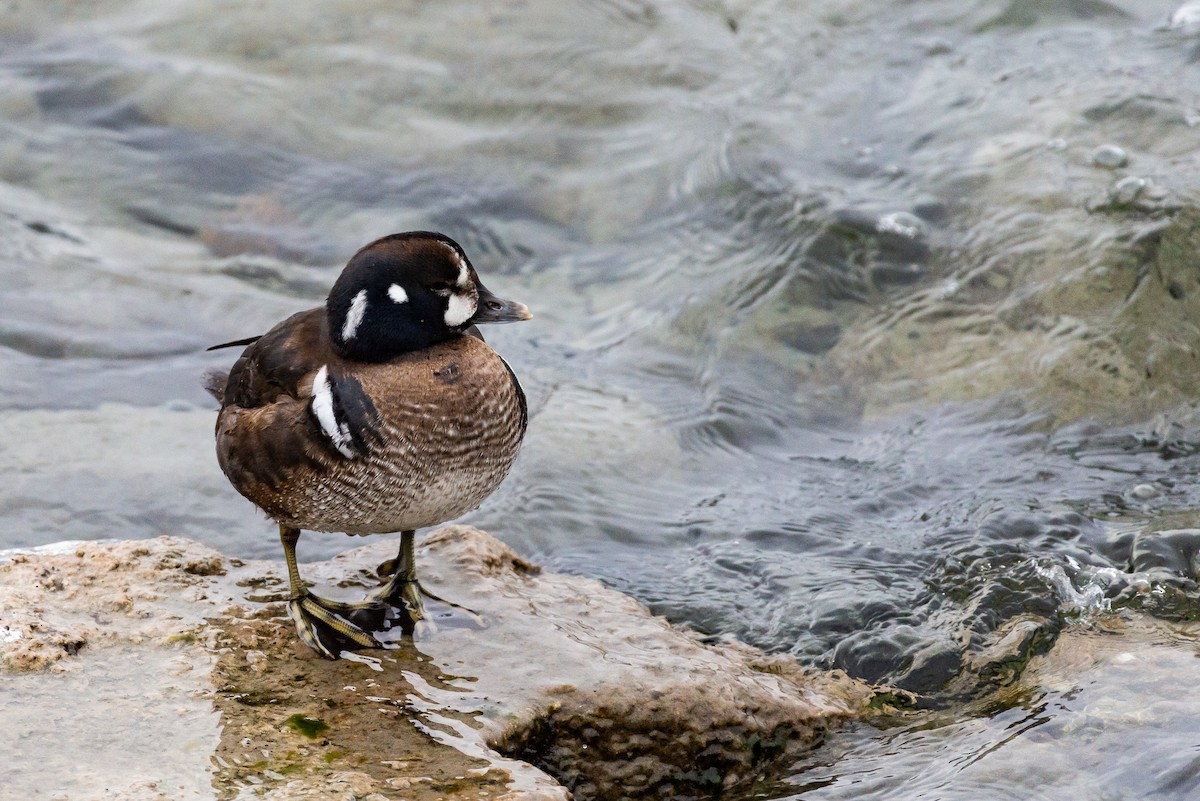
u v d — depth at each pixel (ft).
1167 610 30.48
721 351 43.70
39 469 37.88
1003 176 46.88
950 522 34.81
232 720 23.97
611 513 36.63
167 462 38.70
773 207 48.29
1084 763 24.59
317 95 55.42
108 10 59.52
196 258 49.24
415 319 26.81
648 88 55.21
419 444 26.45
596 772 25.49
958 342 42.19
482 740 23.90
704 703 25.94
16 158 52.80
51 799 21.34
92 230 50.08
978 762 25.00
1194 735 24.89
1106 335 40.81
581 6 59.06
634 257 48.75
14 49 57.57
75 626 26.25
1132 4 55.16
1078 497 35.60
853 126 51.42
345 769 22.68
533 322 46.14
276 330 28.30
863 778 25.54
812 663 29.68
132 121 54.49
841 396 41.65
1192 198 43.52
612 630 28.48
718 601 32.27
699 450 39.58
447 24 58.44
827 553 34.14
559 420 40.70
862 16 57.00
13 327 44.60
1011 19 55.36
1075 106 49.06
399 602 28.37
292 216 50.90
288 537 27.94
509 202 51.34
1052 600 30.99
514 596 29.35
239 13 59.00
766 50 56.29
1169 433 38.09
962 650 29.48
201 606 27.81
